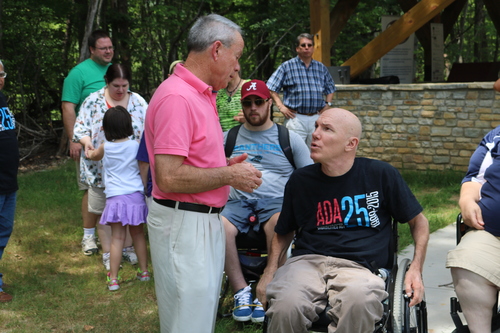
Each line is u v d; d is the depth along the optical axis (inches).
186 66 104.1
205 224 104.8
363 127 402.6
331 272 111.3
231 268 151.4
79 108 218.1
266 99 154.1
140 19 671.8
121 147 177.6
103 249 202.7
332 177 117.0
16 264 207.6
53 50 587.8
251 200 156.3
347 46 706.8
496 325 126.1
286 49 732.7
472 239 122.2
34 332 152.3
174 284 104.0
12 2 524.1
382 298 104.7
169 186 98.7
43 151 497.0
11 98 560.4
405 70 528.4
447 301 161.0
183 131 98.3
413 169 390.3
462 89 368.5
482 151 132.5
